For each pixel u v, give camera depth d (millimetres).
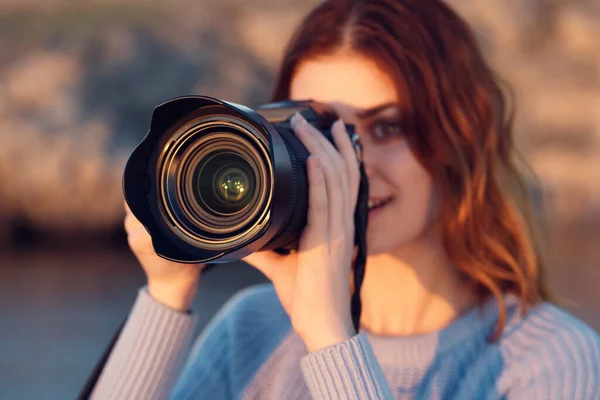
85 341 5613
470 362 1373
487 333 1400
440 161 1397
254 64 10164
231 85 9656
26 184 8805
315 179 1172
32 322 6016
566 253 8445
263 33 10328
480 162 1449
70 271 7777
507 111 1763
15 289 7023
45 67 9516
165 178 1101
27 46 9836
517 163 1792
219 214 1069
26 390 4715
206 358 1563
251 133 1051
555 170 10125
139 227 1350
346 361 1168
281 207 1044
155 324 1371
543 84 10422
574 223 9984
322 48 1380
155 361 1364
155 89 9562
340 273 1205
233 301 1651
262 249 1104
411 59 1377
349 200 1215
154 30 10297
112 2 10836
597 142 10266
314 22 1417
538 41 11016
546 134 10328
